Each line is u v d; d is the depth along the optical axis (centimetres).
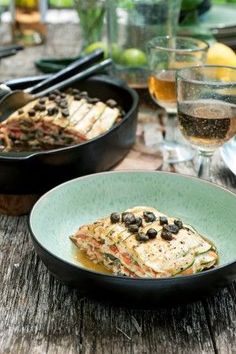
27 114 96
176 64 100
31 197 86
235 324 68
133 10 119
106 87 107
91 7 133
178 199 83
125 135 93
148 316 69
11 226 85
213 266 71
